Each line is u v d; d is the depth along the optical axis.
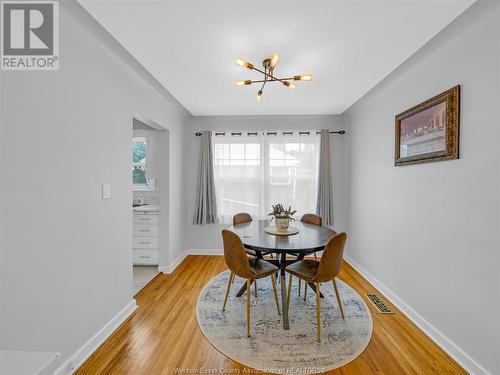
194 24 1.63
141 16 1.54
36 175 1.36
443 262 1.86
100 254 1.91
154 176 3.92
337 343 1.87
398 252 2.46
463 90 1.67
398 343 1.88
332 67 2.26
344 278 3.18
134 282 3.01
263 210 4.11
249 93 2.96
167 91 2.92
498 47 1.43
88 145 1.77
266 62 2.10
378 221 2.88
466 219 1.66
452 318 1.77
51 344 1.45
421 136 2.10
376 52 1.98
